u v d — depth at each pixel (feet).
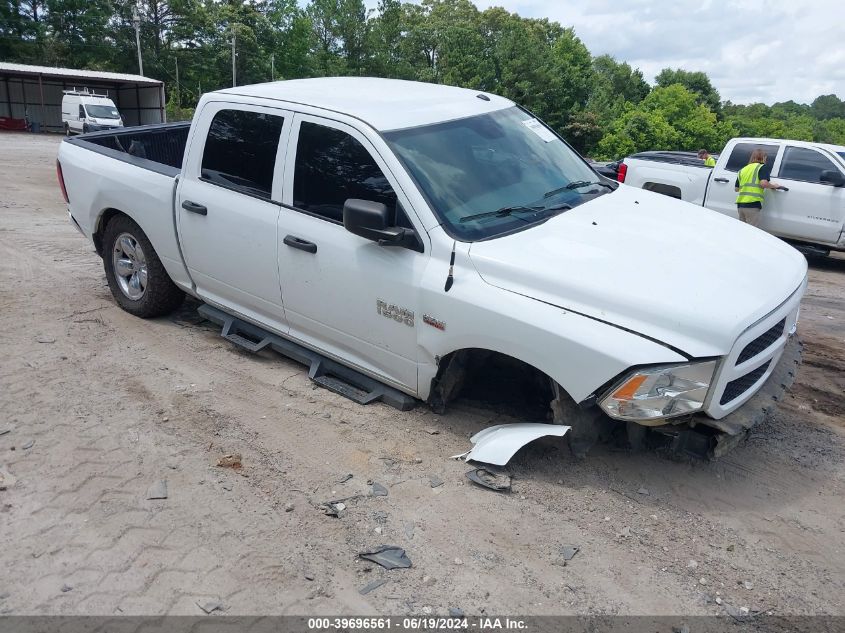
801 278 13.10
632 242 12.94
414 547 10.89
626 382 11.10
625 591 10.10
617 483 12.58
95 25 203.72
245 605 9.68
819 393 16.94
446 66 201.98
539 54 193.36
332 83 17.11
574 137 195.42
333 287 14.38
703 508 11.99
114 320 19.63
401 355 13.84
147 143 22.97
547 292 11.89
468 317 12.43
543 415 14.30
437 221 13.04
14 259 25.53
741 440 13.65
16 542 10.78
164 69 212.64
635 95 293.02
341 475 12.67
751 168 35.81
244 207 15.75
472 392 15.30
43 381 15.83
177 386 15.85
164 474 12.57
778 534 11.38
